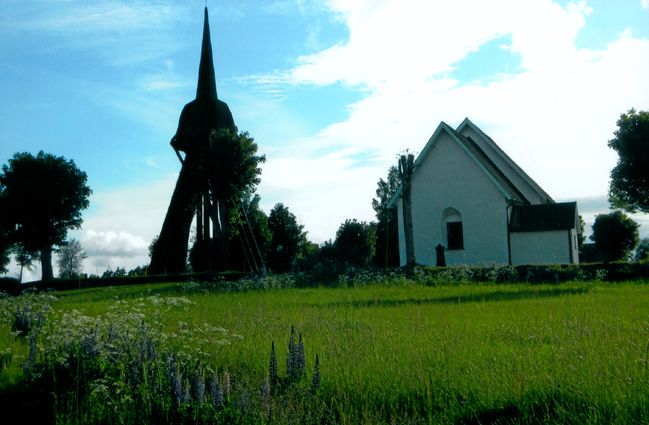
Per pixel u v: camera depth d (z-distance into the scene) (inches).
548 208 1809.8
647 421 300.5
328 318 696.4
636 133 2354.8
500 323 620.4
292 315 741.9
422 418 334.6
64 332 498.0
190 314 779.4
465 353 448.8
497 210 1797.5
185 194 2652.6
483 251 1808.6
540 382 358.6
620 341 462.3
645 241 2984.7
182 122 2719.0
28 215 3088.1
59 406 416.5
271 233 3166.8
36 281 2026.3
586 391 337.1
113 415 392.2
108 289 1451.8
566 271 1242.6
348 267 1375.5
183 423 360.2
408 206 1704.0
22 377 476.4
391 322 642.8
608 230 3063.5
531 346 473.4
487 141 2068.2
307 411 356.2
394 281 1262.3
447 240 1879.9
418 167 1887.3
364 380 393.7
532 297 928.3
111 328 475.5
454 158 1847.9
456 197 1843.0
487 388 357.7
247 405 348.5
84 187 3255.4
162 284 1530.5
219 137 2413.9
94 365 454.0
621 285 1114.1
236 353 497.7
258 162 2452.0
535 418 323.6
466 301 900.0
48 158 3157.0
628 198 2456.9
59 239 3198.8
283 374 420.8
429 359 434.3
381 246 3122.5
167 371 396.2
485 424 329.4
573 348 429.4
